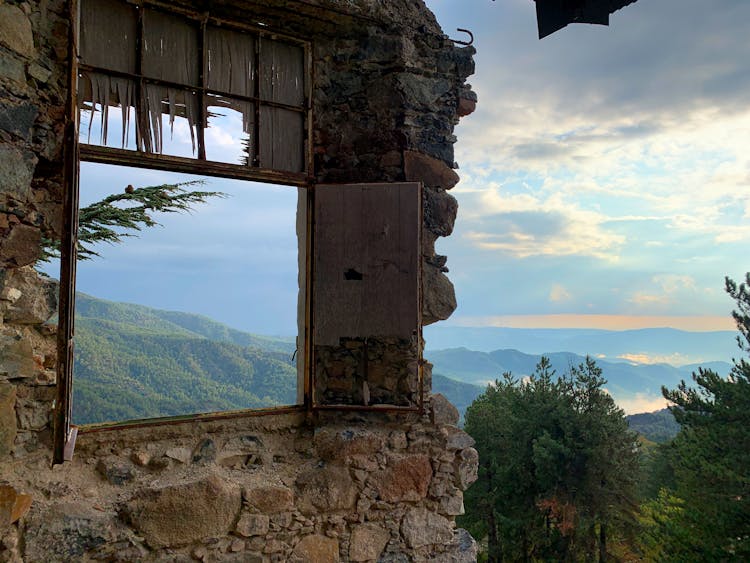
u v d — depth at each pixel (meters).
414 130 4.02
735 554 9.61
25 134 2.67
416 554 3.76
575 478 16.53
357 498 3.63
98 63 3.11
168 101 3.37
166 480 3.17
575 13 2.36
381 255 3.81
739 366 11.70
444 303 4.07
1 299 2.62
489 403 18.41
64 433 2.44
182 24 3.44
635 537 16.83
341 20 3.81
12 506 2.56
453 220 4.15
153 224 5.91
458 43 4.27
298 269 4.29
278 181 3.73
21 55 2.67
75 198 2.57
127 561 2.92
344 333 3.79
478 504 16.91
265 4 3.54
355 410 3.85
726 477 10.34
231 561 3.22
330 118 4.04
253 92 3.68
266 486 3.39
